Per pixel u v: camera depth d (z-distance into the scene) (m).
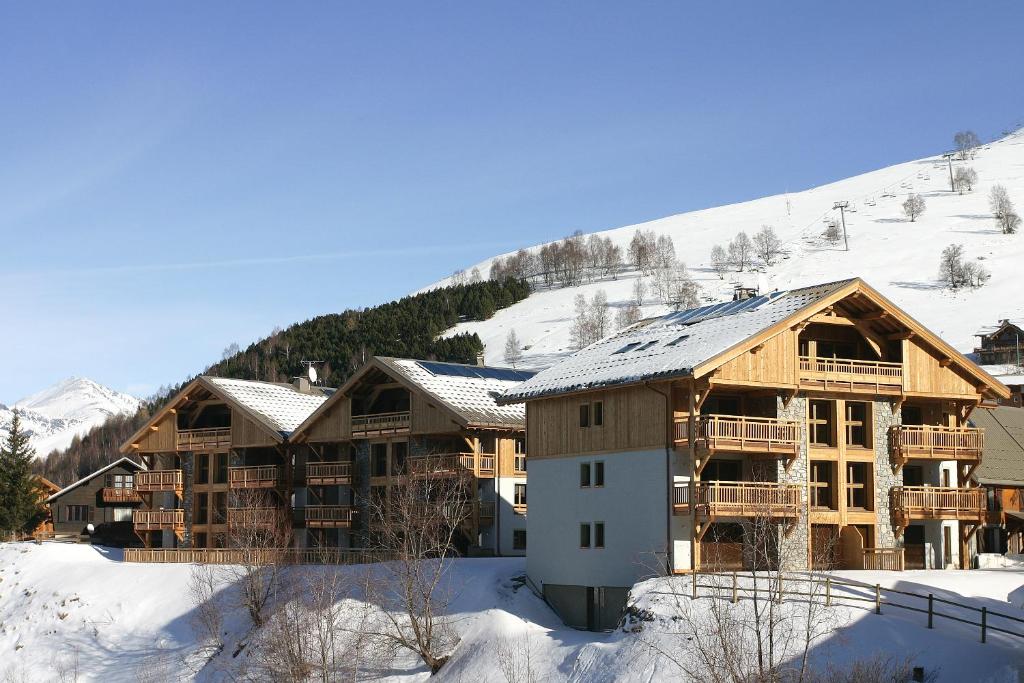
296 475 76.81
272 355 188.38
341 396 72.38
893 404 57.91
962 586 47.88
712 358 50.41
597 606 54.34
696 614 43.34
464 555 67.19
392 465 70.31
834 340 57.75
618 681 41.84
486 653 48.72
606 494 54.50
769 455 53.44
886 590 42.41
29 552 79.19
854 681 36.25
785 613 41.66
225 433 79.69
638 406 53.38
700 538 50.81
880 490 56.88
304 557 67.62
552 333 189.75
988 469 66.31
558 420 57.62
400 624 53.12
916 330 57.41
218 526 79.88
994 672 36.75
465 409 66.56
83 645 63.75
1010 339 128.88
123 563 74.06
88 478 99.12
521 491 68.75
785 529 53.22
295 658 49.78
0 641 67.31
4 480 96.12
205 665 57.31
